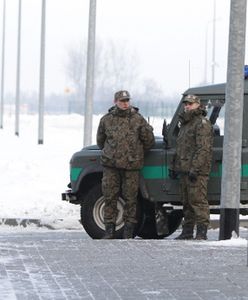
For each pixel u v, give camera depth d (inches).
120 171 1041.5
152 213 1079.6
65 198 1099.9
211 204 1043.9
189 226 1032.8
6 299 638.5
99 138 1053.8
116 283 704.4
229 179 978.1
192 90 1064.2
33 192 1608.0
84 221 1082.7
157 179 1048.8
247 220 1305.4
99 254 863.1
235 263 800.3
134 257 841.5
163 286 690.2
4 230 1254.9
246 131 1029.2
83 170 1080.2
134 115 1037.8
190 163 1007.6
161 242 960.9
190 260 820.0
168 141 1050.7
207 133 999.0
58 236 1126.4
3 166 2025.1
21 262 809.5
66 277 731.4
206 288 680.4
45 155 2514.8
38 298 643.5
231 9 973.8
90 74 1881.2
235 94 971.9
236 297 644.1
